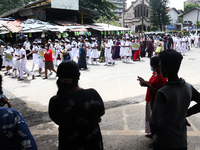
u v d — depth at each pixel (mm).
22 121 1424
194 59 12898
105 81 7645
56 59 12102
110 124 3955
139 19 51719
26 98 5871
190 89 1810
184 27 51875
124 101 5184
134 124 3926
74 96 1640
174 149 1701
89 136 1653
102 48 12820
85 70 10148
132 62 12625
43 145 3293
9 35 16766
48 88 6961
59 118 1646
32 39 18812
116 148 3123
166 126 1703
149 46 14234
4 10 35688
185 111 1768
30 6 19875
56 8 20438
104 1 30438
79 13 23484
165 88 1727
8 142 1358
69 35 21734
